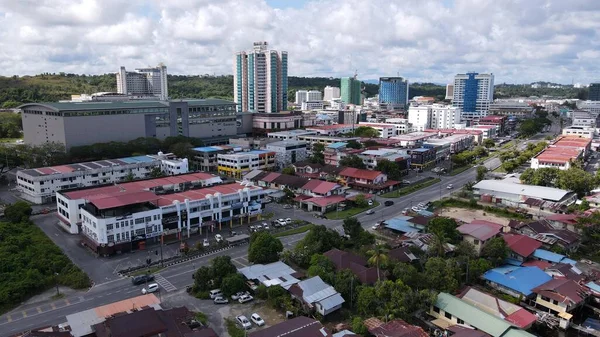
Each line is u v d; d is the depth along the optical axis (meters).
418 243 116.88
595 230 123.50
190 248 121.31
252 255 107.69
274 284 94.44
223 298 93.31
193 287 97.38
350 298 90.38
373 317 83.25
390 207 163.88
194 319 84.19
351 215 154.00
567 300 88.19
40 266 104.44
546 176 181.25
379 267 99.31
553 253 112.88
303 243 114.00
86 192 141.00
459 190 189.12
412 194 183.88
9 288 92.50
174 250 121.31
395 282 90.81
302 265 109.06
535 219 146.62
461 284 98.81
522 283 96.62
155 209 123.75
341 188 172.25
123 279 103.44
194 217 132.12
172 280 103.31
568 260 109.31
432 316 87.81
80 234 132.38
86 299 94.06
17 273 100.00
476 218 150.88
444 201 169.75
